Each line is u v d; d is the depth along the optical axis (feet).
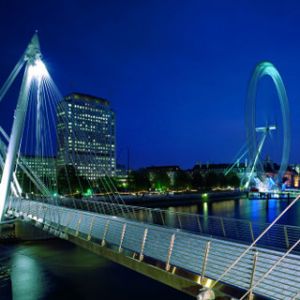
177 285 46.55
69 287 83.87
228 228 94.73
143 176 456.04
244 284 40.22
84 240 69.51
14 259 110.01
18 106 114.52
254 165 441.68
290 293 36.24
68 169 358.43
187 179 523.29
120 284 84.84
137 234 64.64
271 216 261.24
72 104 572.10
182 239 55.47
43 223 95.35
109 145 636.48
